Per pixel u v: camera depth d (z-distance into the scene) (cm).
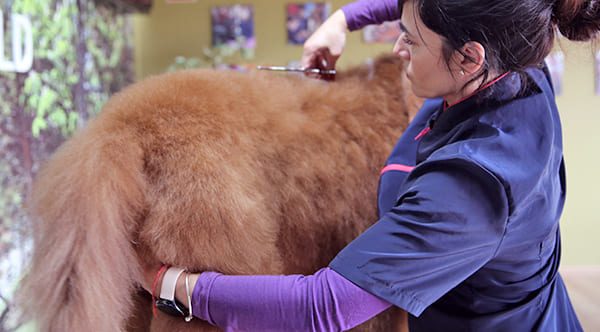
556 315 79
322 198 82
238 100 81
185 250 69
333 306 59
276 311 60
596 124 293
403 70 95
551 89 75
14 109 205
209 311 64
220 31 331
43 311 67
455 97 67
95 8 283
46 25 233
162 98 78
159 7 334
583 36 60
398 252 58
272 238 77
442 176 58
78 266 66
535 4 54
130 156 71
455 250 57
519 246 62
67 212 68
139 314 79
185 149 73
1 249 156
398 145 83
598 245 299
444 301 72
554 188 65
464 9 55
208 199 70
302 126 84
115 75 309
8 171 198
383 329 89
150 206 71
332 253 84
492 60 57
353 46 315
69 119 249
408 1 62
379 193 80
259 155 79
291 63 328
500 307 69
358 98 91
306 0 325
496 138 59
